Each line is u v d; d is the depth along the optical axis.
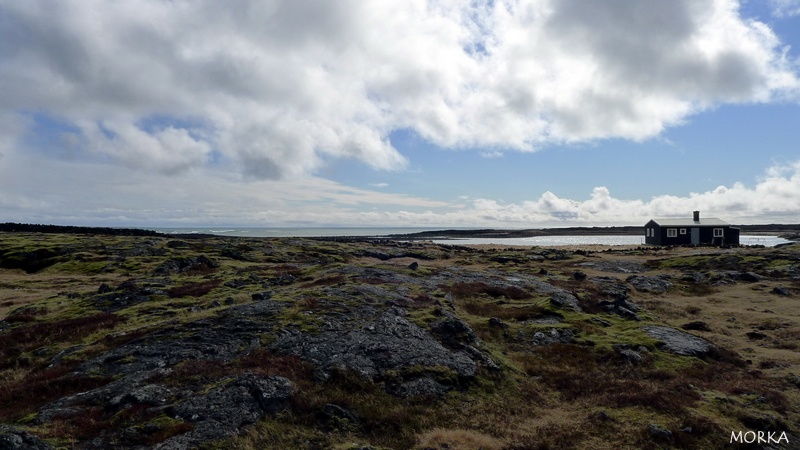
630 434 18.48
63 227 139.12
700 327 36.56
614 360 27.45
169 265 63.22
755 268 61.22
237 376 20.31
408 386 21.91
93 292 43.56
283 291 38.81
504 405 21.72
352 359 23.50
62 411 18.02
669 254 83.88
